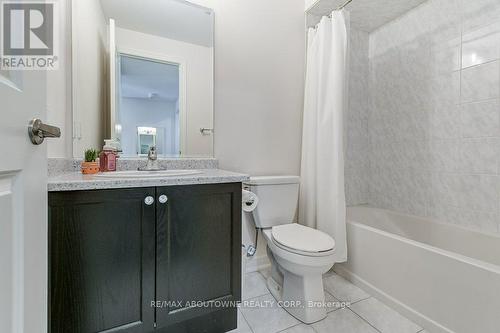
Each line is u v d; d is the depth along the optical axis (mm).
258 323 1279
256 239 1813
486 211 1600
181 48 1586
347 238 1735
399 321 1292
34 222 562
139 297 947
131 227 925
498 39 1538
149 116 1508
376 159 2344
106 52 1408
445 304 1155
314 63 1848
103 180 860
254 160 1852
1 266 437
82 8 1310
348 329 1230
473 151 1664
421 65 1973
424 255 1250
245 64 1801
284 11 1952
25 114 518
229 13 1734
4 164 437
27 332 527
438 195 1860
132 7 1470
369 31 2379
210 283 1097
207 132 1667
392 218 2104
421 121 1977
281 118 1957
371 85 2391
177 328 1116
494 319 991
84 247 849
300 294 1306
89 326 867
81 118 1305
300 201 1950
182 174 1186
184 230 1028
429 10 1911
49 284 804
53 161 1000
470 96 1675
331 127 1695
